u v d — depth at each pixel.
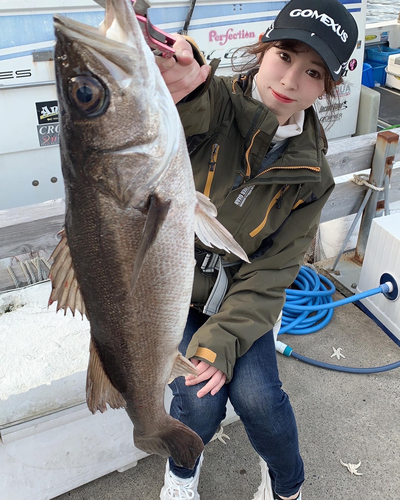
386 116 5.96
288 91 1.58
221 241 1.24
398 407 2.38
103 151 0.99
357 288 3.08
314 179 1.67
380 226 2.78
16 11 2.81
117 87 0.93
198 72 1.18
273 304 1.79
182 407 1.67
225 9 3.44
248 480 2.05
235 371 1.74
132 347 1.22
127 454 2.03
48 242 2.22
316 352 2.72
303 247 1.84
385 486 2.02
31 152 3.25
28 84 3.02
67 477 1.94
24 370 1.77
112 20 0.94
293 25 1.51
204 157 1.71
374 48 7.47
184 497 1.80
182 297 1.22
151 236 1.05
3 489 1.82
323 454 2.15
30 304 2.10
